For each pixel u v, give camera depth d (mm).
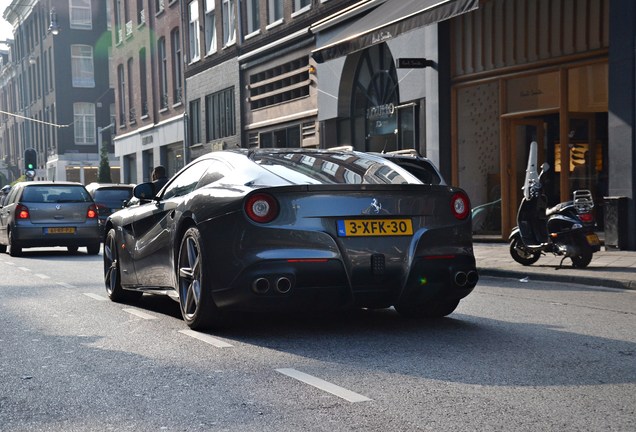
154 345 6043
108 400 4461
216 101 30609
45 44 62156
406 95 18109
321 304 6121
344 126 21188
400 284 6266
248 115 27422
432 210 6410
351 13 19500
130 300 8883
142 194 7699
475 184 16609
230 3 28938
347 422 3947
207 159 7242
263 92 26391
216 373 5062
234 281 6082
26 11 67500
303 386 4691
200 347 5930
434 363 5266
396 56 18438
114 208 23234
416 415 4051
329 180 6355
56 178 59094
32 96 67875
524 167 15562
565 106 14266
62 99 59031
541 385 4645
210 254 6316
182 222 6855
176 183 7621
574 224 10812
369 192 6199
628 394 4426
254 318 7223
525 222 11516
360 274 6113
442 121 16984
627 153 12688
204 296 6387
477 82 16281
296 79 23875
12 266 14359
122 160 43469
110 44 60156
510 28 15414
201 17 31469
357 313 7492
